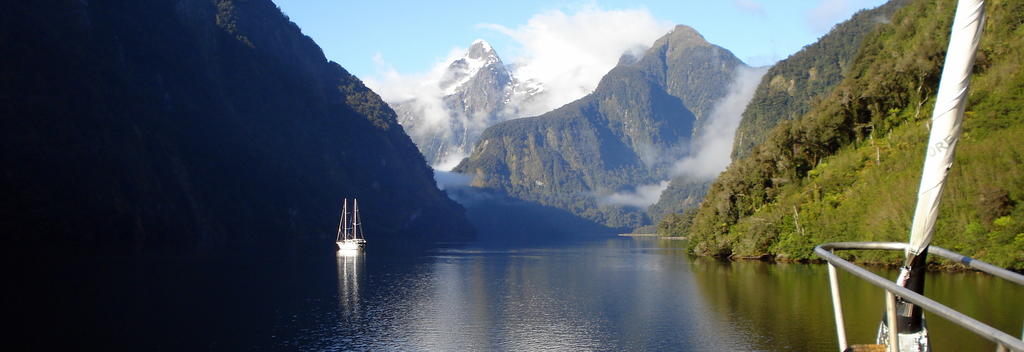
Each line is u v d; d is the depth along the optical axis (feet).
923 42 384.27
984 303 181.06
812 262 326.44
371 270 359.46
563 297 244.22
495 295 252.83
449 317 203.72
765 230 352.08
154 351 157.38
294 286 276.41
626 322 189.98
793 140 386.93
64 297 226.58
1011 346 29.07
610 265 390.83
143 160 547.90
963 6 33.65
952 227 250.57
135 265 336.29
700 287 254.06
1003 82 310.65
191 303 223.51
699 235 431.02
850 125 379.76
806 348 147.95
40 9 597.52
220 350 159.63
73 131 491.72
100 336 170.91
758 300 211.41
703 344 157.99
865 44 492.13
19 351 154.61
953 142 35.09
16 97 476.95
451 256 500.33
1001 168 258.37
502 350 160.45
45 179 437.99
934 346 137.08
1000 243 238.68
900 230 265.54
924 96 365.81
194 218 569.23
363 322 195.42
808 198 346.33
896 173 303.48
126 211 478.18
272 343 167.22
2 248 390.83
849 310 185.47
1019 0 363.76
